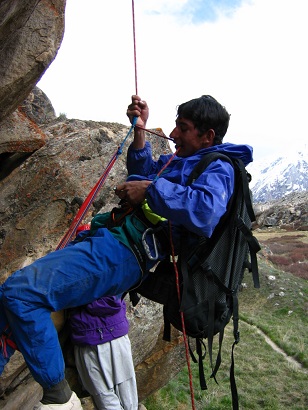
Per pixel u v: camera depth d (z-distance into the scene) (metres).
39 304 2.84
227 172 3.13
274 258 33.47
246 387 13.65
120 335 4.26
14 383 4.85
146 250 3.07
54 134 6.05
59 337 4.41
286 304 22.31
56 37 4.34
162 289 3.36
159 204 2.95
